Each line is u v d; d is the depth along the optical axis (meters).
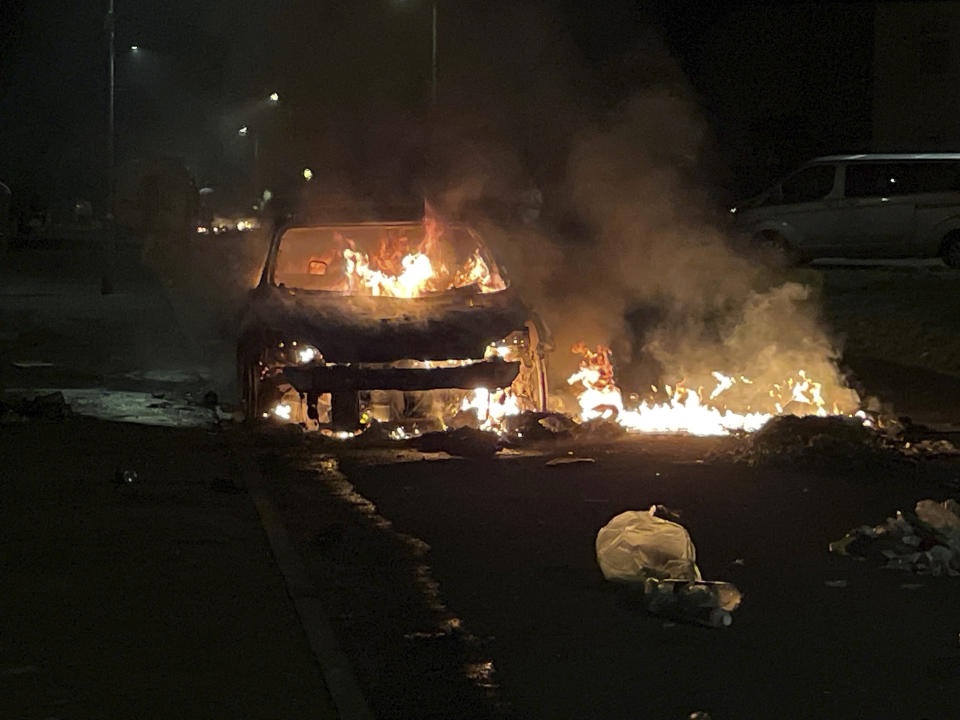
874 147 43.06
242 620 6.46
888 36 42.84
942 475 10.05
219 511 8.82
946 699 5.52
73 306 24.81
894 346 16.50
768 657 6.06
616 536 7.19
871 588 7.12
